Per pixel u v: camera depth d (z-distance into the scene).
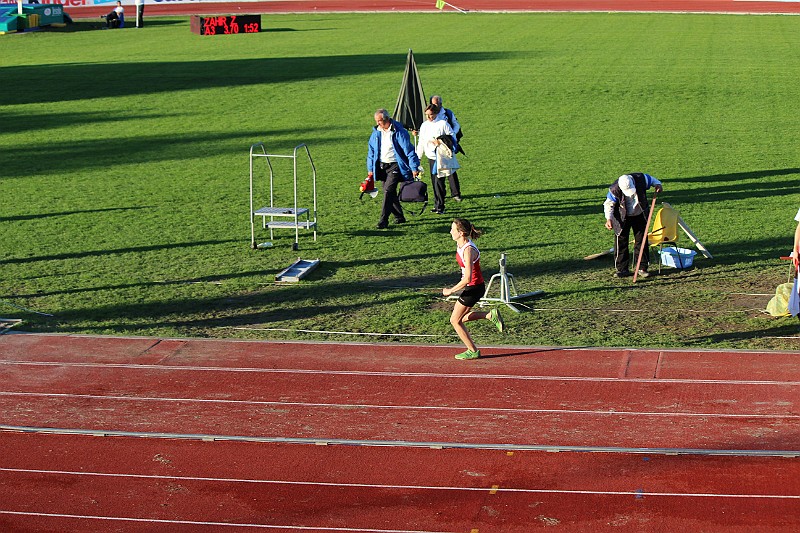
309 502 11.54
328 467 12.35
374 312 18.58
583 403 14.02
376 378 15.16
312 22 80.69
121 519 11.27
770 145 34.06
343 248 23.19
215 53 62.28
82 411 14.20
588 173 30.50
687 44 60.81
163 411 14.14
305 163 32.91
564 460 12.37
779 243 22.52
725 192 27.64
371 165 24.44
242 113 42.59
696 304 18.59
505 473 12.08
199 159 34.00
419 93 28.62
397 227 24.94
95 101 46.34
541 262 21.67
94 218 26.38
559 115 40.53
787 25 70.19
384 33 71.12
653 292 19.45
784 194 27.17
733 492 11.47
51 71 55.75
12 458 12.78
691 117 39.56
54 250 23.38
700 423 13.27
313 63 56.22
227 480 12.11
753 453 12.35
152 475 12.28
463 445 12.80
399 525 10.98
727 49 58.16
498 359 15.84
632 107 41.91
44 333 17.62
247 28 74.38
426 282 20.44
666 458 12.32
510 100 43.94
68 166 33.34
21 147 36.78
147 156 34.72
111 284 20.67
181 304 19.31
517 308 18.58
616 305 18.69
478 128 38.38
